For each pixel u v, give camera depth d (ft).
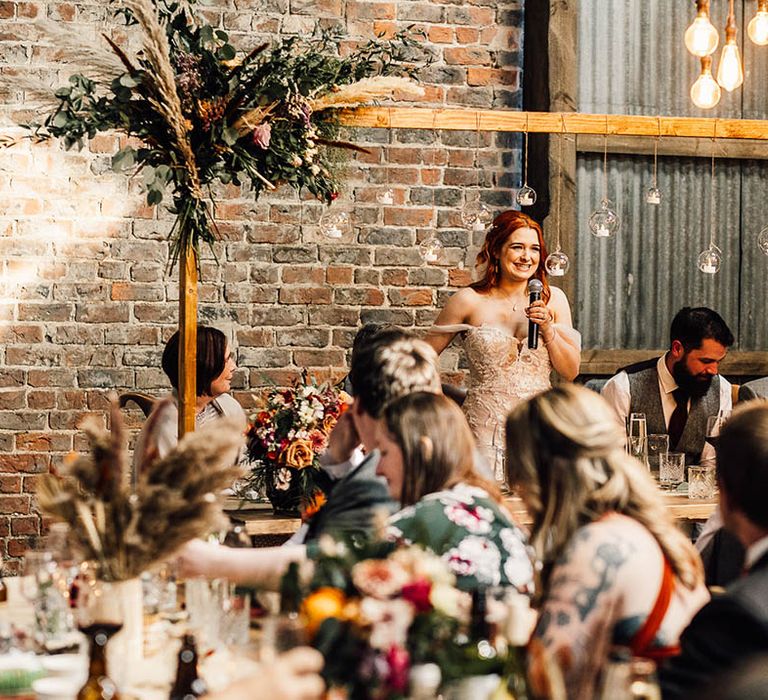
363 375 9.63
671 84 20.43
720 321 16.15
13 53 18.57
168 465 7.51
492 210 20.06
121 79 12.98
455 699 5.71
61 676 7.32
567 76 19.65
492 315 16.94
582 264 20.20
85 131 13.34
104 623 6.81
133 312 18.97
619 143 20.08
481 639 6.06
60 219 18.72
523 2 20.21
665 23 20.38
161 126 13.42
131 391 18.94
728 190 20.75
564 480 7.61
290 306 19.43
